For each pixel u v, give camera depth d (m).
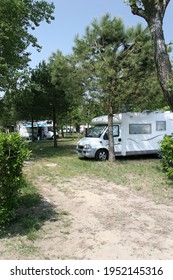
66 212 6.39
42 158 16.98
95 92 13.59
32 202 7.10
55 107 23.94
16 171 5.32
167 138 9.75
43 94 22.86
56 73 14.84
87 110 16.00
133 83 13.54
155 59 9.87
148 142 16.86
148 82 13.61
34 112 24.69
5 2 14.88
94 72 13.19
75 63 13.77
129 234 5.18
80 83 13.83
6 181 5.21
